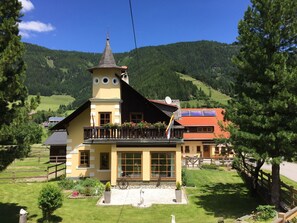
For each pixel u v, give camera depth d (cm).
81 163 2666
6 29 1423
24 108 1527
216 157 4562
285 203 1797
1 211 1797
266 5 1762
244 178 2936
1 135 1426
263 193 2100
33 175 3133
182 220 1641
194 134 5041
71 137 2677
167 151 2397
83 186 2320
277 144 1653
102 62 2606
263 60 1738
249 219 1509
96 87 2616
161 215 1731
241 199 2103
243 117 1720
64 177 2781
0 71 1327
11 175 3031
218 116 5322
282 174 3344
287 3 1730
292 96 1584
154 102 2867
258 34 1819
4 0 1461
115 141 2391
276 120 1622
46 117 13138
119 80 2623
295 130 1627
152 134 2414
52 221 1617
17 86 1448
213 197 2148
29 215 1722
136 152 2403
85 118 2686
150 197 2103
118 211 1806
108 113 2592
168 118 2670
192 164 3819
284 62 1661
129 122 2544
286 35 1744
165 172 2395
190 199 2084
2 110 1466
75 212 1786
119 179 2366
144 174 2378
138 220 1647
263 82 1788
